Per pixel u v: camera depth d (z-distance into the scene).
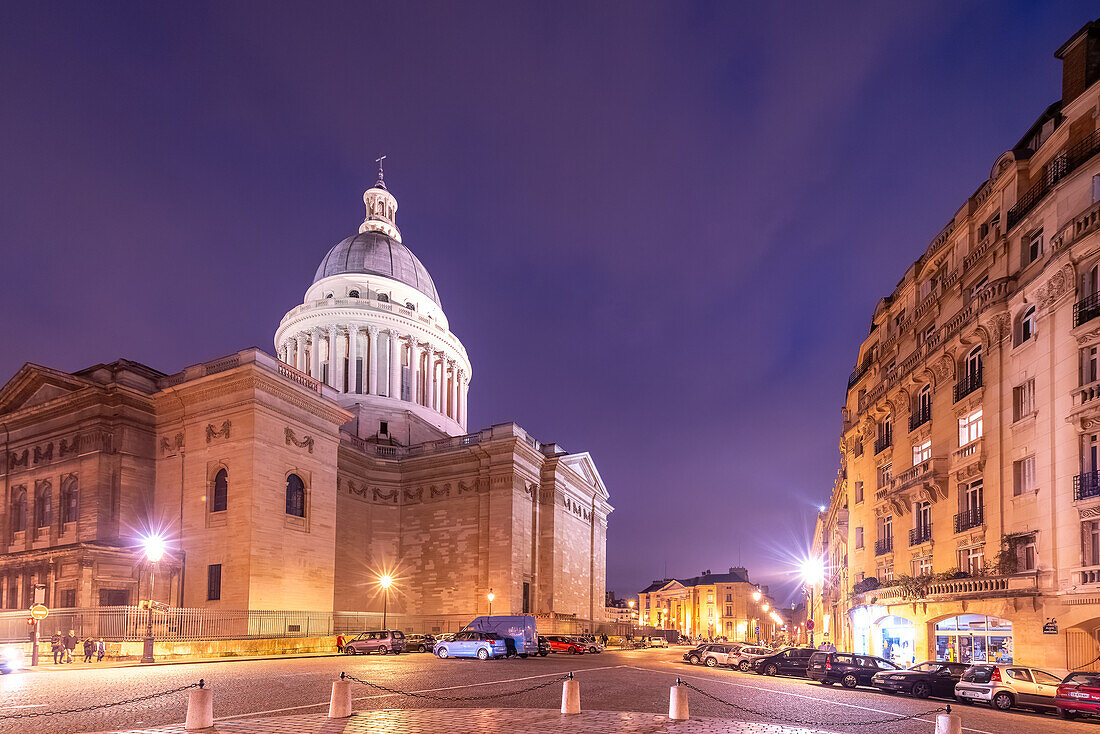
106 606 46.19
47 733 15.39
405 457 74.31
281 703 20.25
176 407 54.69
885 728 18.17
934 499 37.56
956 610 32.28
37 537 54.75
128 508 52.62
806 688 30.39
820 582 78.00
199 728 15.44
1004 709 24.92
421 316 91.19
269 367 53.69
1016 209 32.38
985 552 32.47
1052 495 28.06
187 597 50.56
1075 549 26.56
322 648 46.06
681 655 65.56
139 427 54.41
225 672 30.28
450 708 19.58
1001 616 29.39
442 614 69.06
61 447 54.81
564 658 46.53
